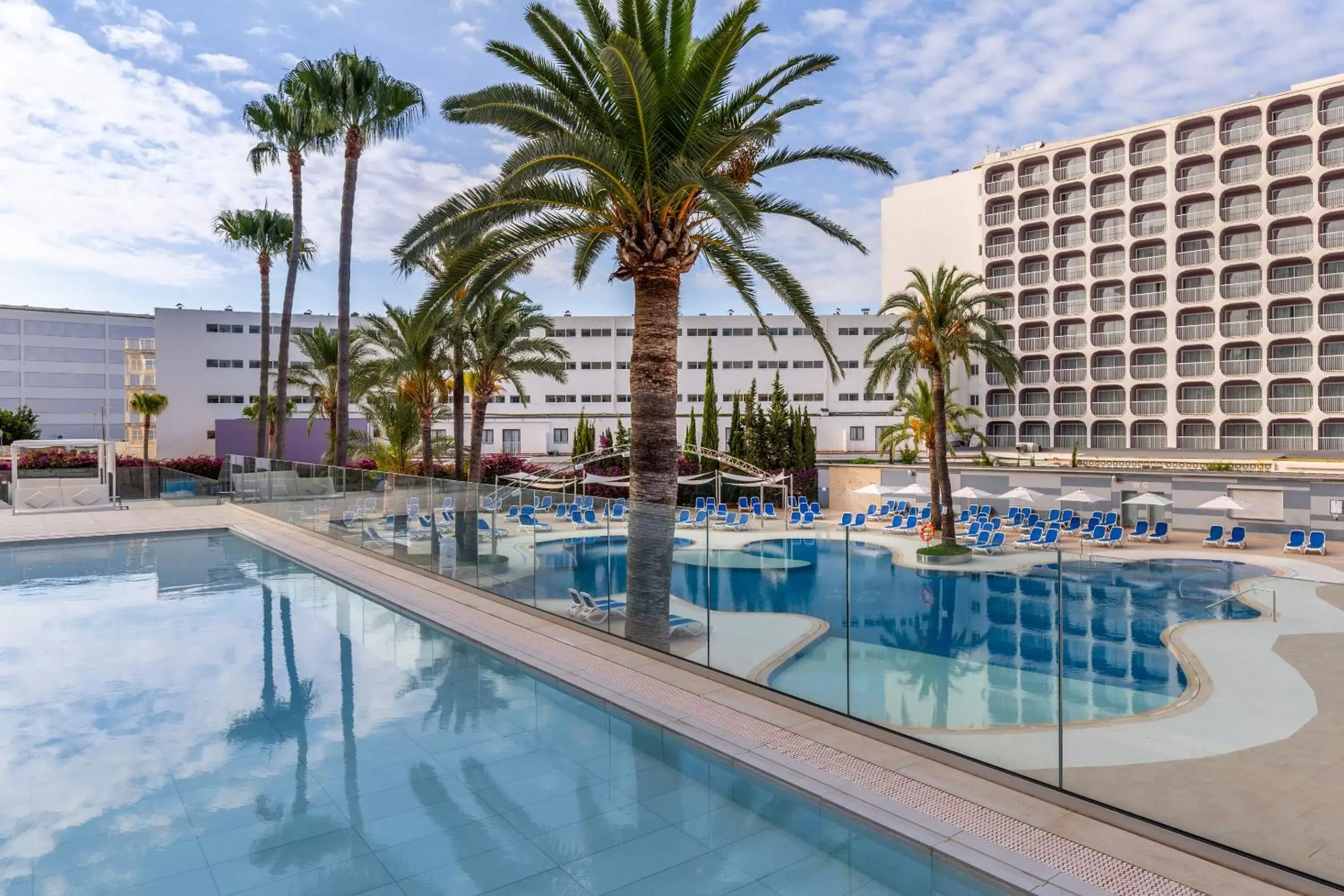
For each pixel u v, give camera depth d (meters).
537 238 12.24
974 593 6.96
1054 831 5.79
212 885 5.48
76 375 86.50
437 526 16.56
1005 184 59.31
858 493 35.56
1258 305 49.94
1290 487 27.70
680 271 11.97
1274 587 7.70
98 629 12.92
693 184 10.48
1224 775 5.45
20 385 83.62
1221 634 7.18
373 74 25.39
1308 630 7.04
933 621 7.23
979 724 6.82
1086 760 6.09
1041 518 31.55
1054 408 56.56
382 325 26.88
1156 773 5.73
